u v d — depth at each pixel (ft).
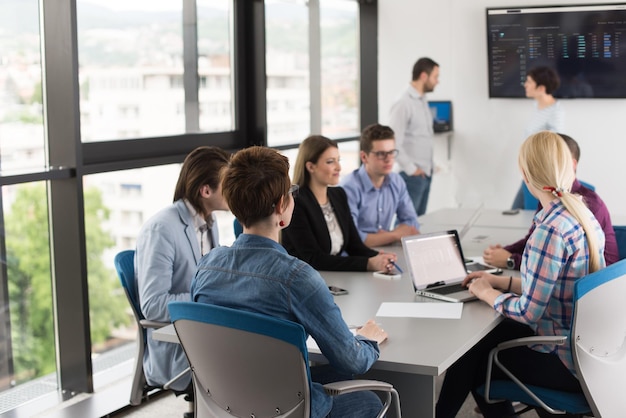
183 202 10.61
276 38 19.88
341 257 11.82
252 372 7.13
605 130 22.48
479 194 24.32
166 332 8.67
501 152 23.88
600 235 9.36
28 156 12.53
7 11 12.01
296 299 7.16
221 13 17.65
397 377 8.71
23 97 12.36
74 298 13.02
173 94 16.20
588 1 21.99
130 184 14.97
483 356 9.91
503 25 22.84
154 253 10.15
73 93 12.42
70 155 12.60
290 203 7.55
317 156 12.16
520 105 23.48
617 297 8.73
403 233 13.92
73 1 12.25
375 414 8.07
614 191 22.62
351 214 13.55
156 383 10.17
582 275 9.14
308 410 7.06
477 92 23.86
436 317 9.16
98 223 14.30
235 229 12.59
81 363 13.20
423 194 22.53
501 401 10.13
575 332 8.55
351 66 24.27
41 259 12.95
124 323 15.20
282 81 20.25
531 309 8.96
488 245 13.62
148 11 15.30
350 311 9.53
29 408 12.64
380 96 24.82
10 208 12.35
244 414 7.39
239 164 7.40
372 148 14.16
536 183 9.36
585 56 22.12
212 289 7.52
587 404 8.95
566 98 22.57
